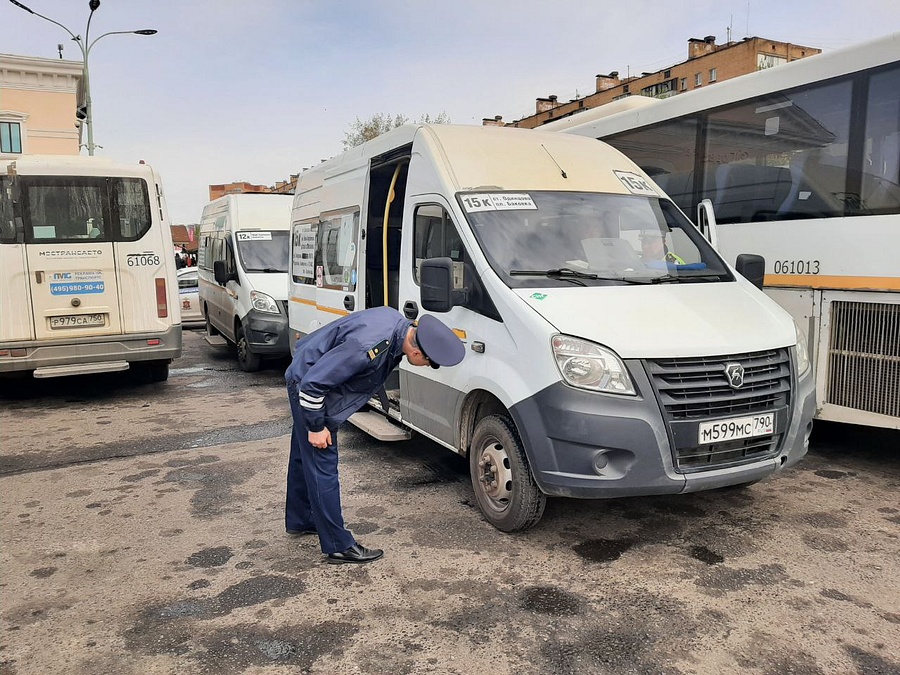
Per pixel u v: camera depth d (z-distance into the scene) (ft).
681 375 12.34
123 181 28.30
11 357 27.02
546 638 10.54
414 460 19.76
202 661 10.10
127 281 28.53
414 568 12.92
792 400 13.34
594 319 12.89
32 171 26.99
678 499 16.14
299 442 13.10
